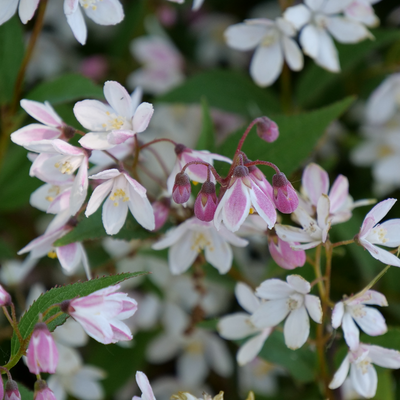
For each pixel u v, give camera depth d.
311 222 0.64
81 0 0.67
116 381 0.72
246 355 0.66
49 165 0.65
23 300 0.72
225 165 0.67
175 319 0.74
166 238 0.65
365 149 0.75
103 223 0.64
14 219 0.75
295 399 0.71
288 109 0.75
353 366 0.65
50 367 0.62
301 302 0.64
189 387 0.73
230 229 0.63
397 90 0.74
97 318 0.62
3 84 0.70
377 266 0.71
